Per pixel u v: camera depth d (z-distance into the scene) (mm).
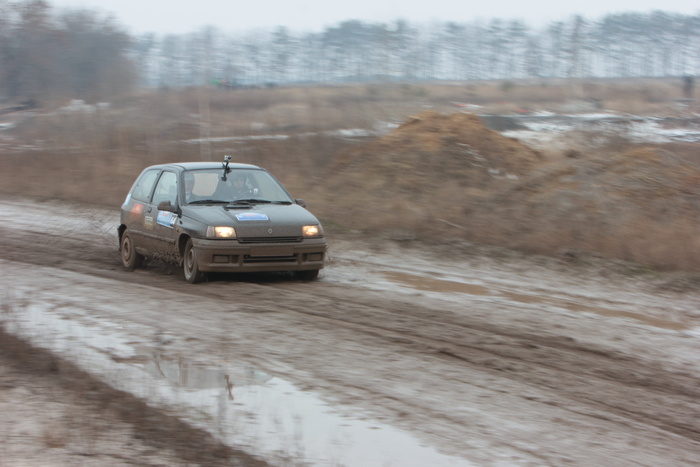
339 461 6430
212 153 36125
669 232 17484
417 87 101812
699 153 32406
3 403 7656
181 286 13242
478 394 8047
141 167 34594
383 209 22312
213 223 13008
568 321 11414
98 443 6691
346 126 45250
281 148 34375
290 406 7621
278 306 11797
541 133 45625
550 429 7188
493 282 14344
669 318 11906
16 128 64750
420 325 10828
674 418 7605
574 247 17078
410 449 6691
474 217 20469
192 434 6895
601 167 22438
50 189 30828
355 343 9820
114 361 9008
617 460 6570
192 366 8820
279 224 13211
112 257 16984
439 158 26375
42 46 102812
